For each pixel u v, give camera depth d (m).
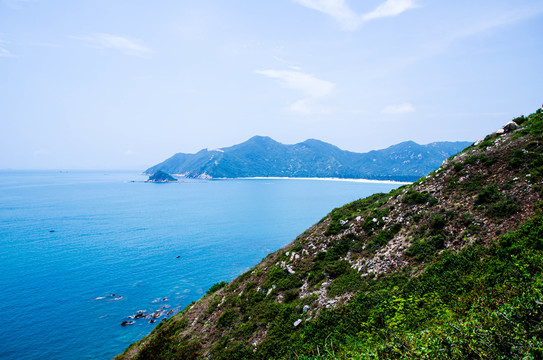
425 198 26.36
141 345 34.38
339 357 13.87
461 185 24.80
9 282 82.19
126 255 108.75
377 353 10.70
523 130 25.98
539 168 20.36
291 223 176.38
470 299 13.33
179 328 31.30
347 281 22.95
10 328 58.31
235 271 91.75
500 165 23.69
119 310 65.81
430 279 17.69
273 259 35.06
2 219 175.75
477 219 20.27
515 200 19.50
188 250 116.06
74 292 75.56
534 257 13.60
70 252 111.69
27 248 116.44
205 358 23.17
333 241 29.70
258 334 22.88
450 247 19.75
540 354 6.72
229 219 189.62
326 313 20.27
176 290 76.81
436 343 8.62
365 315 17.97
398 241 23.84
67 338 54.59
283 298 25.69
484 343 7.62
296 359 17.05
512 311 8.44
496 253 16.36
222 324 26.78
